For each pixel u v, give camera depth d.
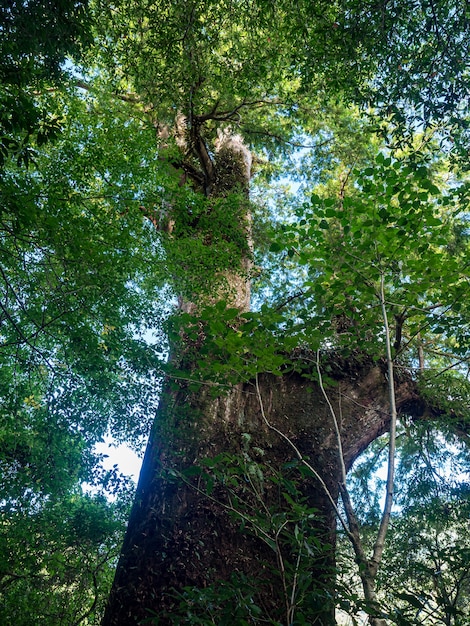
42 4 4.73
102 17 7.49
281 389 7.36
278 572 3.75
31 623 6.45
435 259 5.65
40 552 6.83
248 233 8.73
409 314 6.45
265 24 7.79
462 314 6.11
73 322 5.62
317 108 11.25
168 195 7.05
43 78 5.82
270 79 9.58
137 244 6.32
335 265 5.84
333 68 7.06
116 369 5.88
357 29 6.12
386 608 3.63
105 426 5.96
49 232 4.96
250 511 5.84
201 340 7.36
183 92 8.53
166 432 6.40
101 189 6.71
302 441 6.79
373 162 11.52
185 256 6.88
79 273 5.29
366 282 5.82
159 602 5.34
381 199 5.56
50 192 5.32
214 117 10.55
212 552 5.62
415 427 9.09
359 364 7.77
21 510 6.21
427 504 7.84
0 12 4.59
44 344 6.38
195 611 4.79
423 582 4.73
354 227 5.86
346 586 3.67
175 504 6.00
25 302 5.69
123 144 6.64
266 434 6.79
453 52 5.62
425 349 9.57
